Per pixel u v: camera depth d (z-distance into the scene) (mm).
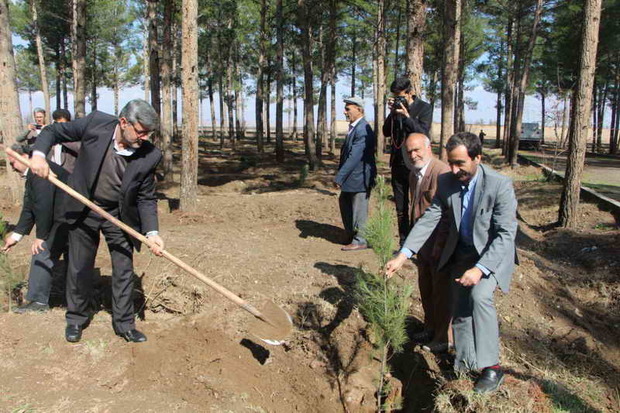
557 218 10922
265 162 22672
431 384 4191
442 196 3834
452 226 3789
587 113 9539
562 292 6441
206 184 16172
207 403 3430
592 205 10977
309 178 16594
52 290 5254
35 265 4484
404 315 3777
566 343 5148
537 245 9156
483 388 3639
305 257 6293
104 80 33344
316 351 4578
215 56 33250
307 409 4055
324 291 5188
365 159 6508
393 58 29562
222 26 26312
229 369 3998
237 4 25000
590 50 9414
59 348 3834
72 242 3889
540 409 3578
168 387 3564
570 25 20859
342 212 7051
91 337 4055
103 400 3234
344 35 27203
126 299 4074
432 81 31406
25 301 4766
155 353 3926
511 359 4652
